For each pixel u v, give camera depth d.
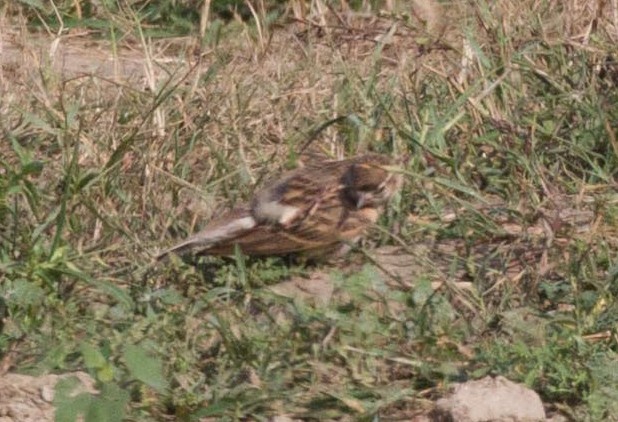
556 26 15.45
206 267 11.43
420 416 9.52
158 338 10.17
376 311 10.57
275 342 10.03
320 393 9.64
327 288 11.36
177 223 11.96
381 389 9.66
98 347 9.92
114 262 11.40
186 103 13.35
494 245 11.95
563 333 10.15
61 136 12.87
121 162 12.30
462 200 12.47
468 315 10.70
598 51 14.19
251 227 11.41
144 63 15.20
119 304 10.60
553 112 13.65
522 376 9.77
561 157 13.11
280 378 9.70
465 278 11.45
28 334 10.15
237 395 9.49
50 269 10.58
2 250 10.98
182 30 17.30
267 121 13.73
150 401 9.45
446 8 16.20
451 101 13.86
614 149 12.56
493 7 15.54
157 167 12.26
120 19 17.02
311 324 10.20
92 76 14.15
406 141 13.05
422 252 11.71
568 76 14.16
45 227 11.05
